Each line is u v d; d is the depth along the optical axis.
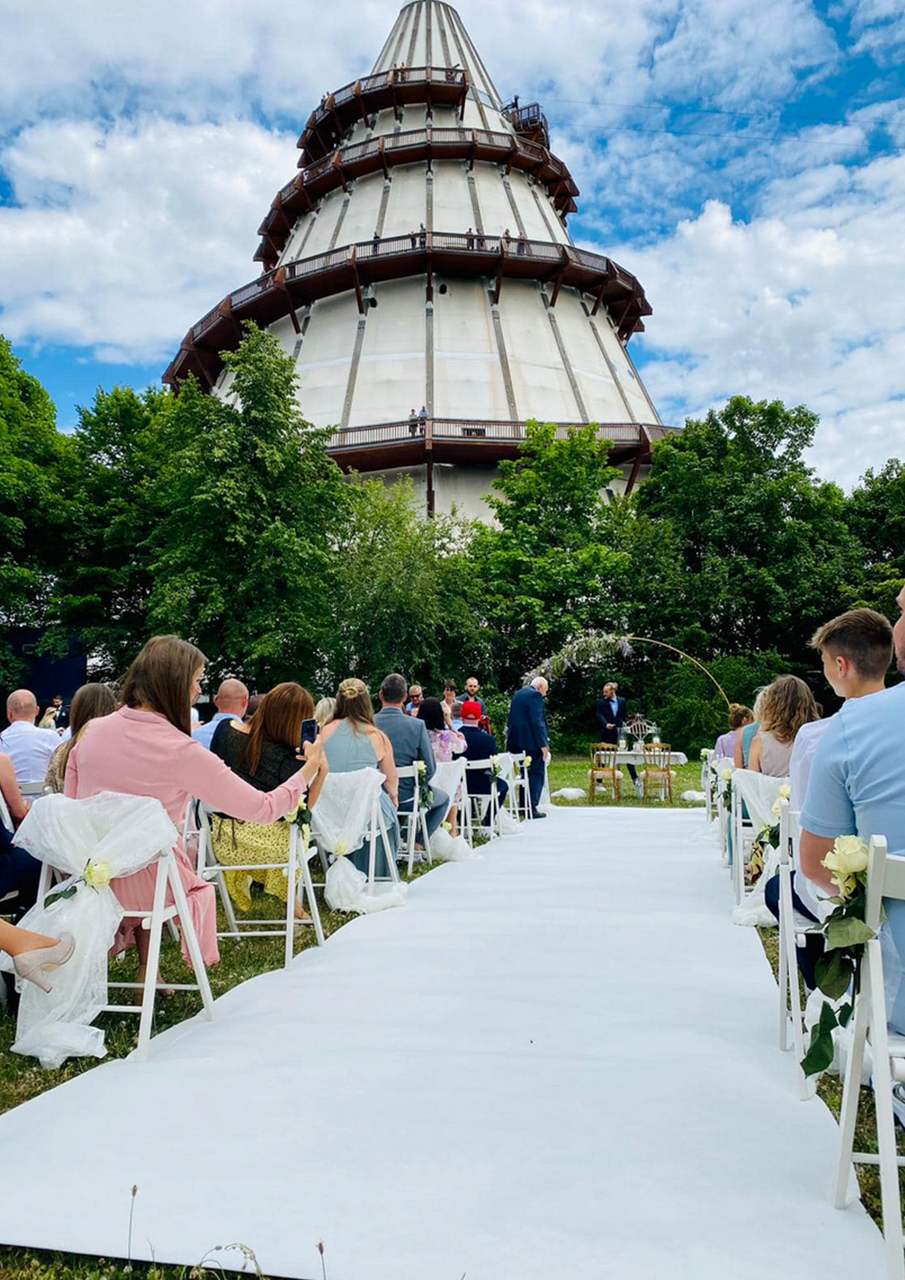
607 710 17.38
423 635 30.38
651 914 6.15
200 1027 3.98
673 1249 2.15
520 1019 3.90
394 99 56.66
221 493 25.70
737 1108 2.95
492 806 11.45
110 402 33.41
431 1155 2.63
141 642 30.80
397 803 7.86
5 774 5.21
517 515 36.00
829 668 3.47
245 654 26.47
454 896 7.00
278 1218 2.31
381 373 47.41
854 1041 2.41
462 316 49.03
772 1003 4.16
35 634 36.75
